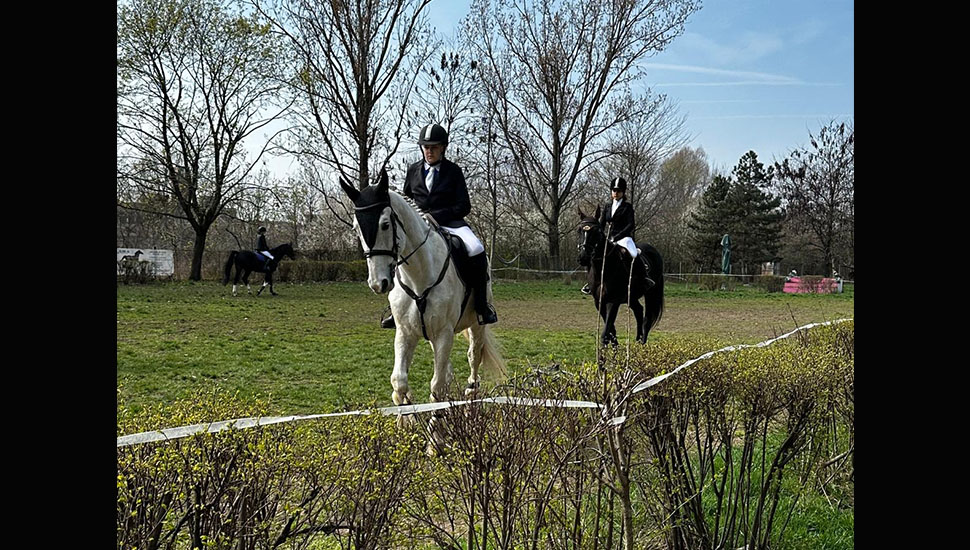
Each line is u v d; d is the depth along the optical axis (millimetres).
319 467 2260
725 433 3514
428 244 5398
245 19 27078
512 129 33406
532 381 3059
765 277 34750
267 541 2193
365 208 5027
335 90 28922
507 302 23438
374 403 2762
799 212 47938
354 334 13195
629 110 33188
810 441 4445
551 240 34594
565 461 2738
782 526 4125
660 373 3312
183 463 2146
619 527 3338
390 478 2365
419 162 6336
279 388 8094
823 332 5707
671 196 48875
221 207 29359
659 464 3285
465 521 2779
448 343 5500
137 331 12578
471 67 31578
